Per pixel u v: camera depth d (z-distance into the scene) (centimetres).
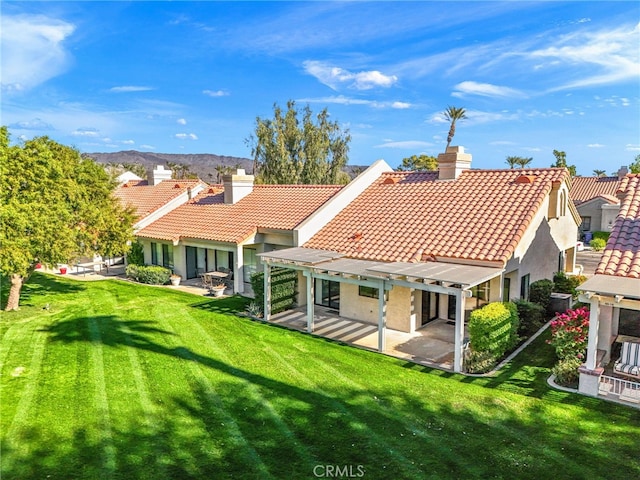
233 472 1088
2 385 1569
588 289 1439
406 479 1065
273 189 3578
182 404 1439
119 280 3472
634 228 1773
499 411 1399
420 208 2572
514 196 2381
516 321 1919
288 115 6275
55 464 1118
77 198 2562
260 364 1780
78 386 1564
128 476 1070
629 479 1067
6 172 2248
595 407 1422
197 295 2969
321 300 2727
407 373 1705
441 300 2442
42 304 2673
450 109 7812
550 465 1123
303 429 1289
